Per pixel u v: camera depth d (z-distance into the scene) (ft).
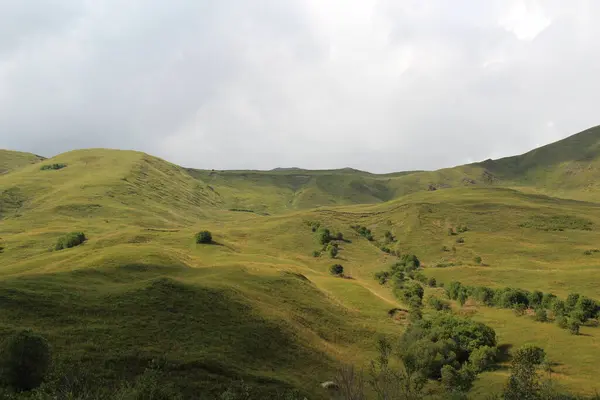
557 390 124.88
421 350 145.89
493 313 248.32
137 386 85.46
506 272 342.64
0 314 117.19
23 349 81.25
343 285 282.15
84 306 134.51
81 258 243.19
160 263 222.07
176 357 115.03
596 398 118.32
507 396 79.51
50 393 77.41
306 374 133.69
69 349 106.11
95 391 88.53
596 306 232.12
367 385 88.48
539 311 228.22
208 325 142.10
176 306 148.46
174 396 89.51
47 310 126.00
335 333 185.98
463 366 151.12
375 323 212.84
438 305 265.75
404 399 81.35
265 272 241.35
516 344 188.34
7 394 74.84
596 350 175.11
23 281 147.33
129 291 152.15
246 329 147.64
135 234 379.14
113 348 112.16
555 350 177.06
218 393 103.91
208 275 213.66
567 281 305.53
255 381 115.55
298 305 202.49
